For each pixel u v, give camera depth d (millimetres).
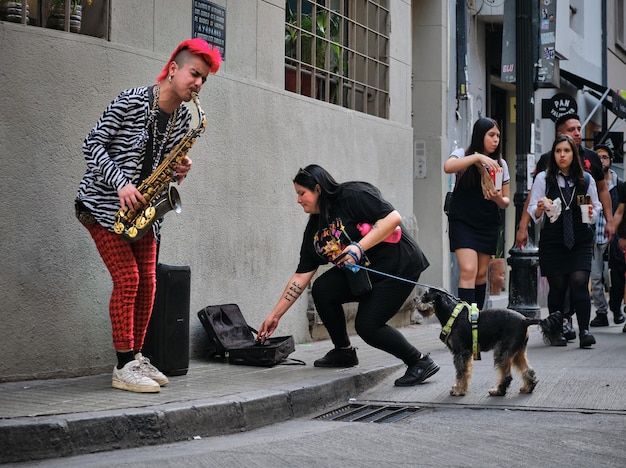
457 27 13273
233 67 8336
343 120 9969
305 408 6309
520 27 11266
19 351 6332
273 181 8758
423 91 12570
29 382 6312
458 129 13406
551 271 9219
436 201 12469
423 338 9797
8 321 6262
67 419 4957
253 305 8477
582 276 9047
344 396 6762
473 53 14117
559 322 6590
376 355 8148
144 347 6781
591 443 5121
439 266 12406
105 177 5801
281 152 8883
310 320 9234
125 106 5895
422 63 12586
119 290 6000
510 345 6398
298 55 9469
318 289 7227
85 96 6727
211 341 7648
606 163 12219
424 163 12523
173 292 6746
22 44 6328
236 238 8242
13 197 6281
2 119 6219
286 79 9375
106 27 6992
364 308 6957
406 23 11547
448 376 7289
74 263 6648
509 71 11547
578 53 19578
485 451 4918
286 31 9492
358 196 6859
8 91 6250
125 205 5793
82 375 6711
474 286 8578
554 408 6156
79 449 4957
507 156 16781
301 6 9930
